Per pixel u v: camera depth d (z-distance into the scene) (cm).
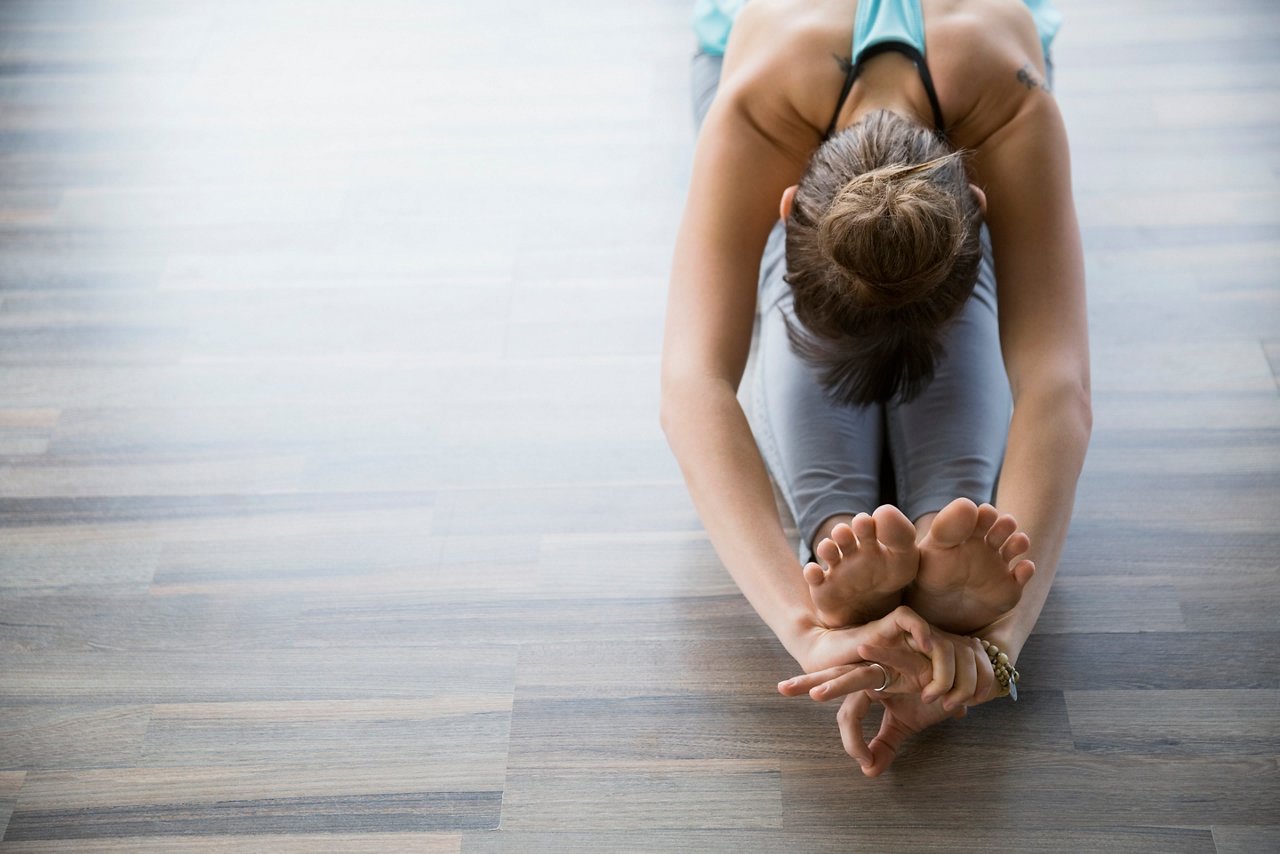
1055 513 116
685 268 126
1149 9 214
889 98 121
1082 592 144
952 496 131
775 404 141
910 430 136
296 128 207
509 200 193
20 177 202
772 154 126
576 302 178
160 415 169
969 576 106
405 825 131
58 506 160
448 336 175
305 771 135
